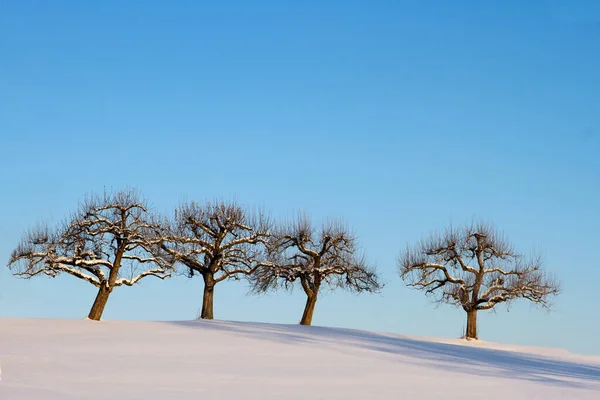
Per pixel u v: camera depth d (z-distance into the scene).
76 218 51.72
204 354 31.02
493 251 62.03
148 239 52.75
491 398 21.81
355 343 38.53
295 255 60.66
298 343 36.62
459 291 61.28
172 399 20.11
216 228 57.38
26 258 51.06
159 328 42.12
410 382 24.84
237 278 57.81
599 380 28.22
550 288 61.75
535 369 31.45
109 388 21.75
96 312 49.94
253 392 21.75
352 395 21.69
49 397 19.73
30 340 34.09
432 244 62.94
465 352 38.50
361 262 61.59
